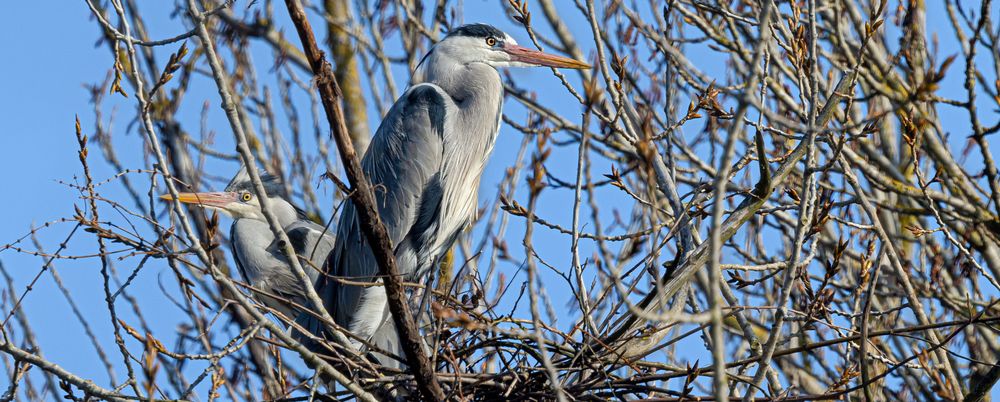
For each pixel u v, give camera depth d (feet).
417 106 34.19
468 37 36.83
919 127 31.40
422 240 33.99
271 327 23.65
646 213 36.73
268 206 24.40
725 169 16.52
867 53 36.68
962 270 32.40
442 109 34.19
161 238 24.22
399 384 26.73
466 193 35.06
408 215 33.42
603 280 33.96
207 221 24.50
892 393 34.58
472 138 35.09
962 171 36.60
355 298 32.48
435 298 30.50
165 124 42.06
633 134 28.91
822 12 39.06
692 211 28.81
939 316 37.81
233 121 23.77
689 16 36.35
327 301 33.32
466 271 38.06
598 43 28.66
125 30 23.43
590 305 31.91
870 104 38.73
